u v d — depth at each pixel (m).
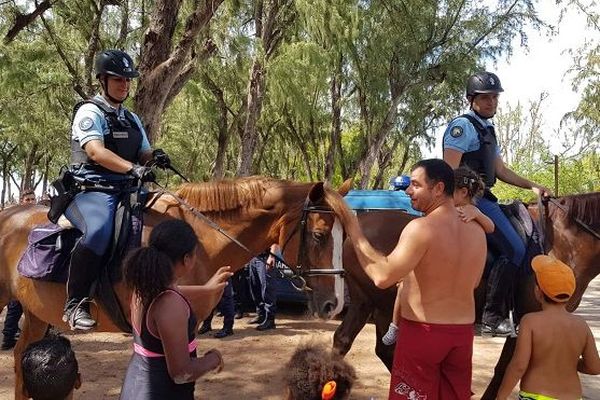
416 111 24.25
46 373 2.50
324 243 4.04
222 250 4.25
